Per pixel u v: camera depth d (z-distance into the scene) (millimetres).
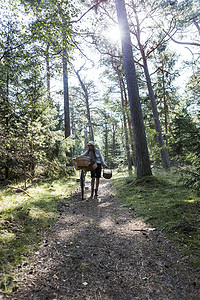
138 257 2238
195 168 4219
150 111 15531
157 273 1906
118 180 9633
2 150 5145
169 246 2395
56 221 3678
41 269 2043
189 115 4367
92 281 1846
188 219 3004
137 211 3924
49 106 9469
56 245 2643
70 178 10758
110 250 2467
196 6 11320
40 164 7668
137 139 6719
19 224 3197
